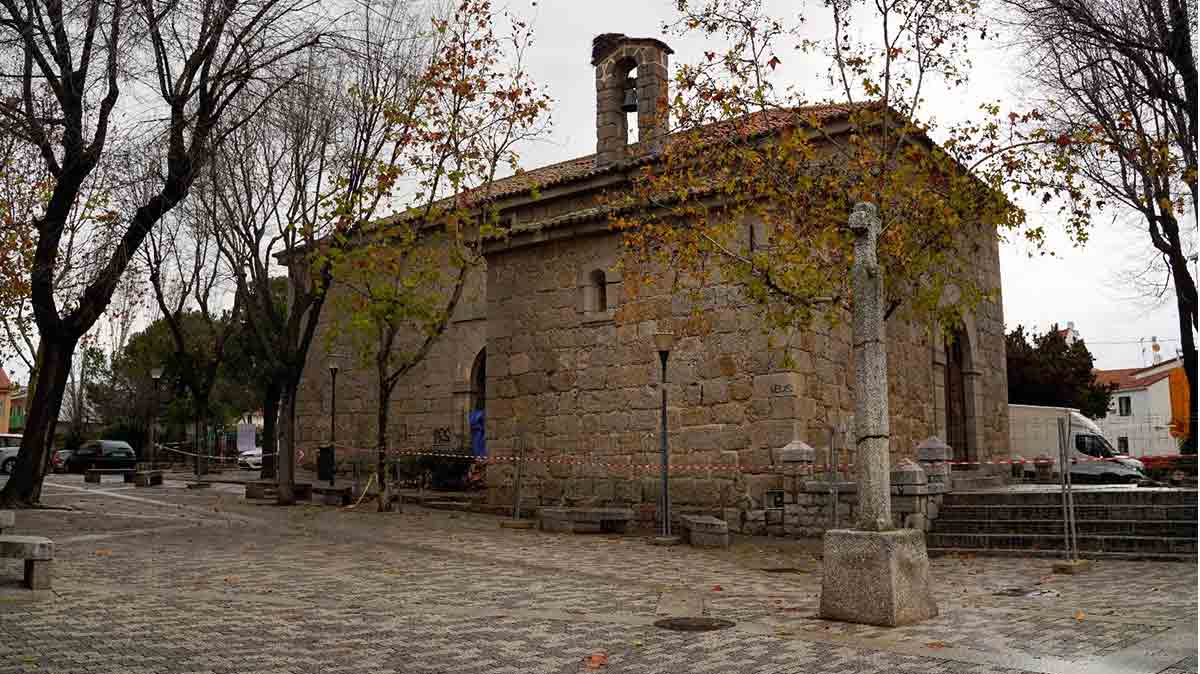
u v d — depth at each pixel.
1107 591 10.09
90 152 16.64
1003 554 13.53
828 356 17.92
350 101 20.77
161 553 12.43
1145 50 16.31
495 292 21.03
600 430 18.97
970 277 22.91
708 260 17.78
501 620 8.41
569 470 19.30
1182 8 15.27
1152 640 7.39
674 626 8.19
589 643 7.48
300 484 23.53
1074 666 6.56
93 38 15.84
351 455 28.94
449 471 24.89
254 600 9.12
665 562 12.89
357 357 29.39
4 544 8.98
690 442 17.69
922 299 14.62
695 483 17.52
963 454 22.41
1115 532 13.66
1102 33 16.02
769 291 14.70
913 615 8.30
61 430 61.12
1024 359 42.12
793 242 14.19
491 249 20.92
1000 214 14.14
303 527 16.53
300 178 21.75
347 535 15.45
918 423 20.44
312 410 30.44
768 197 14.99
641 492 18.25
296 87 18.81
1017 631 7.82
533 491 19.83
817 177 14.33
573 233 19.58
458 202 22.31
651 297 18.52
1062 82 18.05
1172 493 13.95
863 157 13.91
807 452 16.02
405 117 19.33
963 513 15.10
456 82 19.44
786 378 16.69
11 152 18.00
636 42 22.86
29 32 15.14
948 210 13.77
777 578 11.54
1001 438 24.09
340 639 7.46
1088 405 42.50
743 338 17.28
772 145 14.42
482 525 17.62
